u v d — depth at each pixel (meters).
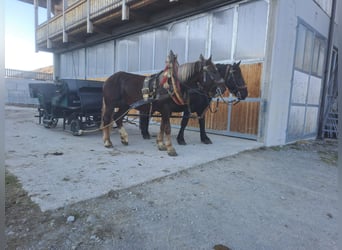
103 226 1.95
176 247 1.76
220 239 1.88
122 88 4.77
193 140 5.65
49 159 3.63
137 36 9.02
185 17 7.25
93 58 11.59
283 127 6.01
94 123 6.00
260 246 1.83
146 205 2.34
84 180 2.81
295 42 5.90
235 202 2.54
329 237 2.00
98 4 8.43
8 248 1.63
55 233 1.83
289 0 5.41
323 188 3.15
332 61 8.98
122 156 3.97
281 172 3.69
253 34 5.75
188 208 2.34
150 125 8.46
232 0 6.01
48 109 6.67
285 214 2.36
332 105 8.66
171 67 3.89
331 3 7.79
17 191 2.45
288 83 5.89
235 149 4.77
